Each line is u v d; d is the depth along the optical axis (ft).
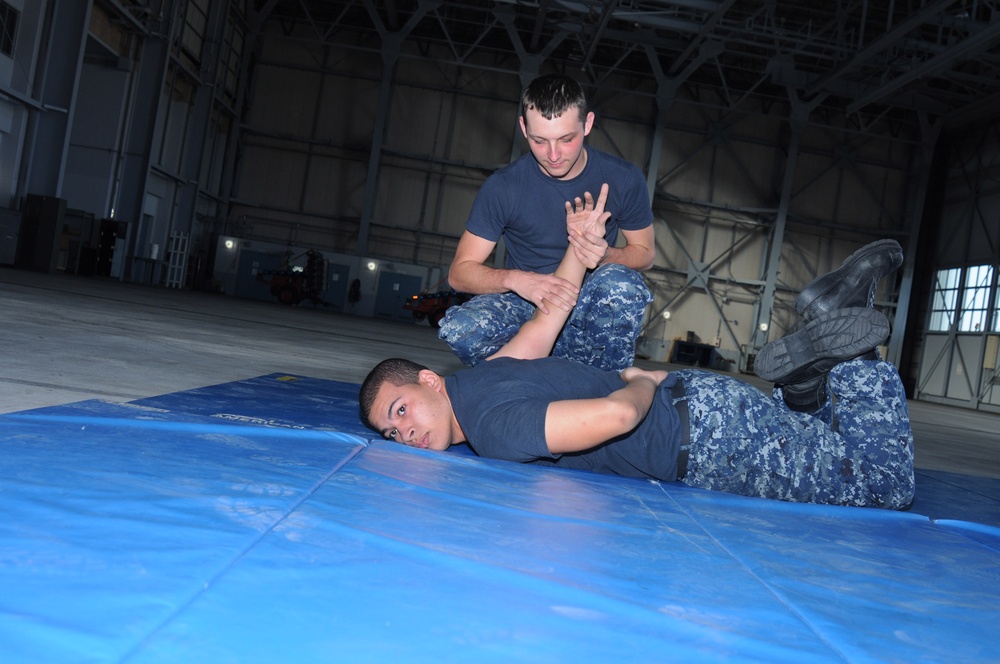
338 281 72.18
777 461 7.00
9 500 3.55
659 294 74.18
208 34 64.39
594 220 8.18
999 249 66.44
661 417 7.10
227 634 2.48
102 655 2.21
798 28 66.74
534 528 4.46
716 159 74.13
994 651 3.35
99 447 5.02
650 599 3.41
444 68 74.23
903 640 3.32
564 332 8.93
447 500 4.85
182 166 64.34
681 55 66.49
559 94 7.65
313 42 73.20
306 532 3.67
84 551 3.01
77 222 50.83
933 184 75.36
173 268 63.93
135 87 55.31
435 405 6.81
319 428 7.82
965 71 66.69
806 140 74.84
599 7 59.72
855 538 5.58
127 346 13.47
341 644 2.53
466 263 9.23
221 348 16.26
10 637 2.25
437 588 3.16
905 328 75.31
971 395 67.31
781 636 3.14
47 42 45.37
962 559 5.31
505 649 2.66
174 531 3.39
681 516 5.54
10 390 7.43
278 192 74.59
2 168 44.19
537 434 6.24
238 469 4.86
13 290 23.73
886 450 7.17
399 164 74.38
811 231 74.69
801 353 7.52
